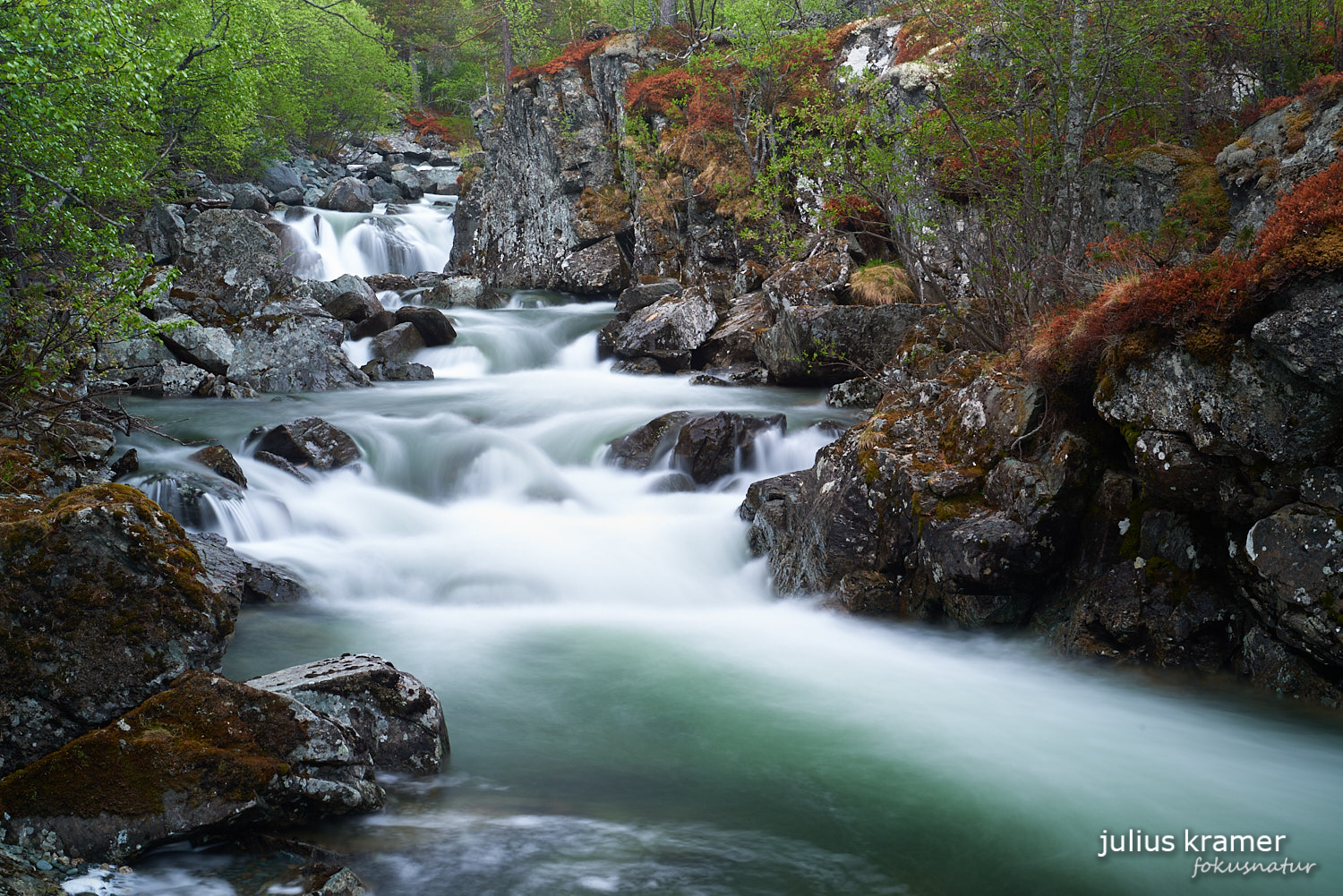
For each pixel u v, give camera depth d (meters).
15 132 9.51
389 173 44.03
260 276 19.33
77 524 4.51
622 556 10.44
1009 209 11.22
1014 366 9.06
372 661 5.59
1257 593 6.43
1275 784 5.47
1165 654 6.98
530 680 7.15
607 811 5.01
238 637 7.79
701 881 4.32
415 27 54.78
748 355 19.42
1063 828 4.95
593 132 27.66
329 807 4.59
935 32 19.12
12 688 4.35
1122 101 12.17
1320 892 4.38
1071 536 7.70
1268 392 6.03
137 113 13.33
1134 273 7.41
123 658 4.51
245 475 11.76
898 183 12.66
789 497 10.16
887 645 8.13
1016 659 7.72
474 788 5.24
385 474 13.30
